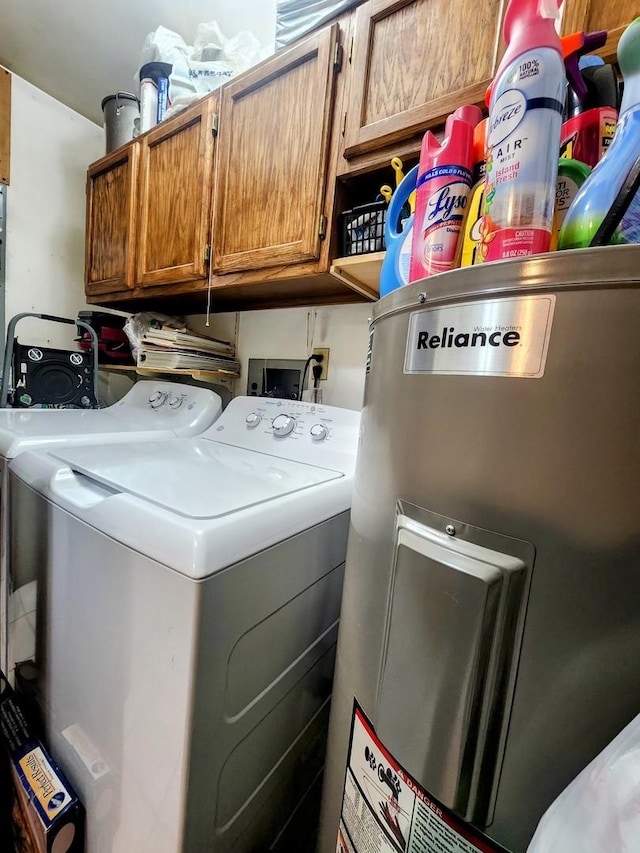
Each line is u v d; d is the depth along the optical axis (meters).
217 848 0.58
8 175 1.68
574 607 0.32
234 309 1.63
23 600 0.83
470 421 0.37
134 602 0.54
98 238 1.64
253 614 0.57
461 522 0.38
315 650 0.76
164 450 1.02
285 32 1.05
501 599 0.35
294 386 1.50
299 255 1.04
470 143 0.51
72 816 0.66
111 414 1.47
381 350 0.50
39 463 0.82
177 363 1.43
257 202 1.12
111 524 0.58
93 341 1.61
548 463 0.33
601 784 0.28
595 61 0.52
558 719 0.33
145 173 1.42
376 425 0.50
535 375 0.33
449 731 0.38
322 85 0.97
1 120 1.64
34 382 1.50
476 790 0.37
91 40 1.54
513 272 0.34
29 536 0.80
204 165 1.23
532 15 0.41
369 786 0.49
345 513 0.79
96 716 0.62
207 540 0.50
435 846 0.41
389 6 0.86
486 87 0.75
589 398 0.31
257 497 0.66
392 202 0.67
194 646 0.48
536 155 0.40
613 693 0.31
